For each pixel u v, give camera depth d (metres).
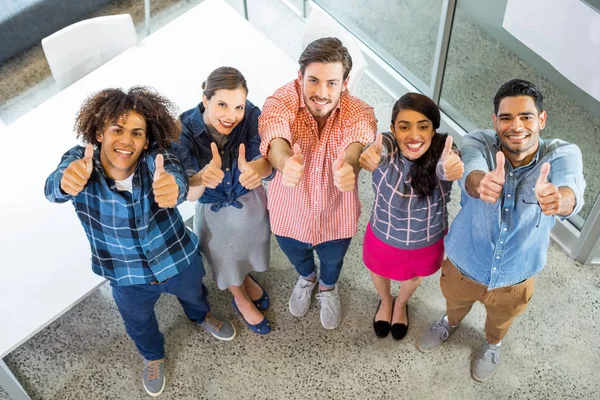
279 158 2.33
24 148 3.14
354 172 2.32
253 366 3.31
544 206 2.15
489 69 3.66
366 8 4.13
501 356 3.30
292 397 3.22
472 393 3.21
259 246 3.03
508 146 2.32
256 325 3.33
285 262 3.62
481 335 3.35
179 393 3.25
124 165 2.35
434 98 3.96
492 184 2.22
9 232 2.92
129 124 2.30
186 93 3.30
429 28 3.80
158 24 4.68
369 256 2.98
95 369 3.31
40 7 4.30
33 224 2.94
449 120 4.00
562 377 3.24
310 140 2.49
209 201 2.82
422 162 2.52
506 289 2.69
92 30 3.40
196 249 2.77
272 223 2.85
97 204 2.42
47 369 3.32
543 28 3.24
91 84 3.34
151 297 2.81
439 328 3.30
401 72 4.14
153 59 3.44
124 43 3.51
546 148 2.36
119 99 2.31
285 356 3.33
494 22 3.48
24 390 3.12
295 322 3.42
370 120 2.47
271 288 3.53
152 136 2.43
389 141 2.53
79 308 3.48
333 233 2.81
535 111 2.27
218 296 3.51
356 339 3.36
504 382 3.23
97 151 2.41
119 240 2.51
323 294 3.36
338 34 3.23
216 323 3.33
